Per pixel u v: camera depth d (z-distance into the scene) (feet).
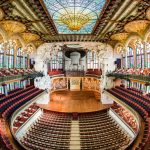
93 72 108.99
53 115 79.10
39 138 59.98
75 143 56.85
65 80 117.08
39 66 94.94
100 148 52.95
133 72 64.85
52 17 54.65
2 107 51.08
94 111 79.00
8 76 53.78
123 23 58.23
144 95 68.74
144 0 39.06
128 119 65.31
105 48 92.79
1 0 39.04
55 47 94.89
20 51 85.92
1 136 30.53
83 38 85.76
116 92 80.79
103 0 42.55
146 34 60.44
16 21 54.29
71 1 43.98
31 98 67.82
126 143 53.57
